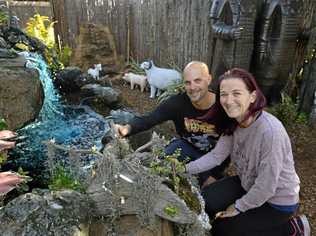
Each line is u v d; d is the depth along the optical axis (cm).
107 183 138
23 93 281
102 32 529
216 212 199
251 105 163
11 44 393
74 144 306
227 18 342
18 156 279
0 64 300
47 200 131
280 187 169
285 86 388
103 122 355
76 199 134
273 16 338
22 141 295
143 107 432
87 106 401
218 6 346
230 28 337
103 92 408
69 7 555
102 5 543
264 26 343
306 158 304
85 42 525
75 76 430
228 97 161
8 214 126
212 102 223
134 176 138
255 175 174
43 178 250
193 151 237
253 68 374
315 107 340
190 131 233
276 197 173
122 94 465
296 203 177
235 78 159
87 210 135
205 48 449
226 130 182
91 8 549
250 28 339
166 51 507
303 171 289
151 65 455
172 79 445
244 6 328
